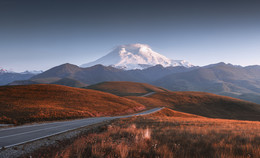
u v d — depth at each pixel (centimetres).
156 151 575
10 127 1998
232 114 8975
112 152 578
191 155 573
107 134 1066
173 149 629
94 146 627
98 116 4097
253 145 672
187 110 9238
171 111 6525
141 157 545
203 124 1931
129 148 604
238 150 619
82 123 2461
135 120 2527
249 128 1491
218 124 1970
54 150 799
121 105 5953
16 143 1140
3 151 952
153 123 2066
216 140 802
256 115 8788
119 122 2350
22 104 3678
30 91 5366
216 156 542
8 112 2809
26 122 2498
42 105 3834
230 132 1121
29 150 989
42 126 2108
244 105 10212
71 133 1592
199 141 775
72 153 602
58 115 3164
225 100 11131
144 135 874
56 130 1764
